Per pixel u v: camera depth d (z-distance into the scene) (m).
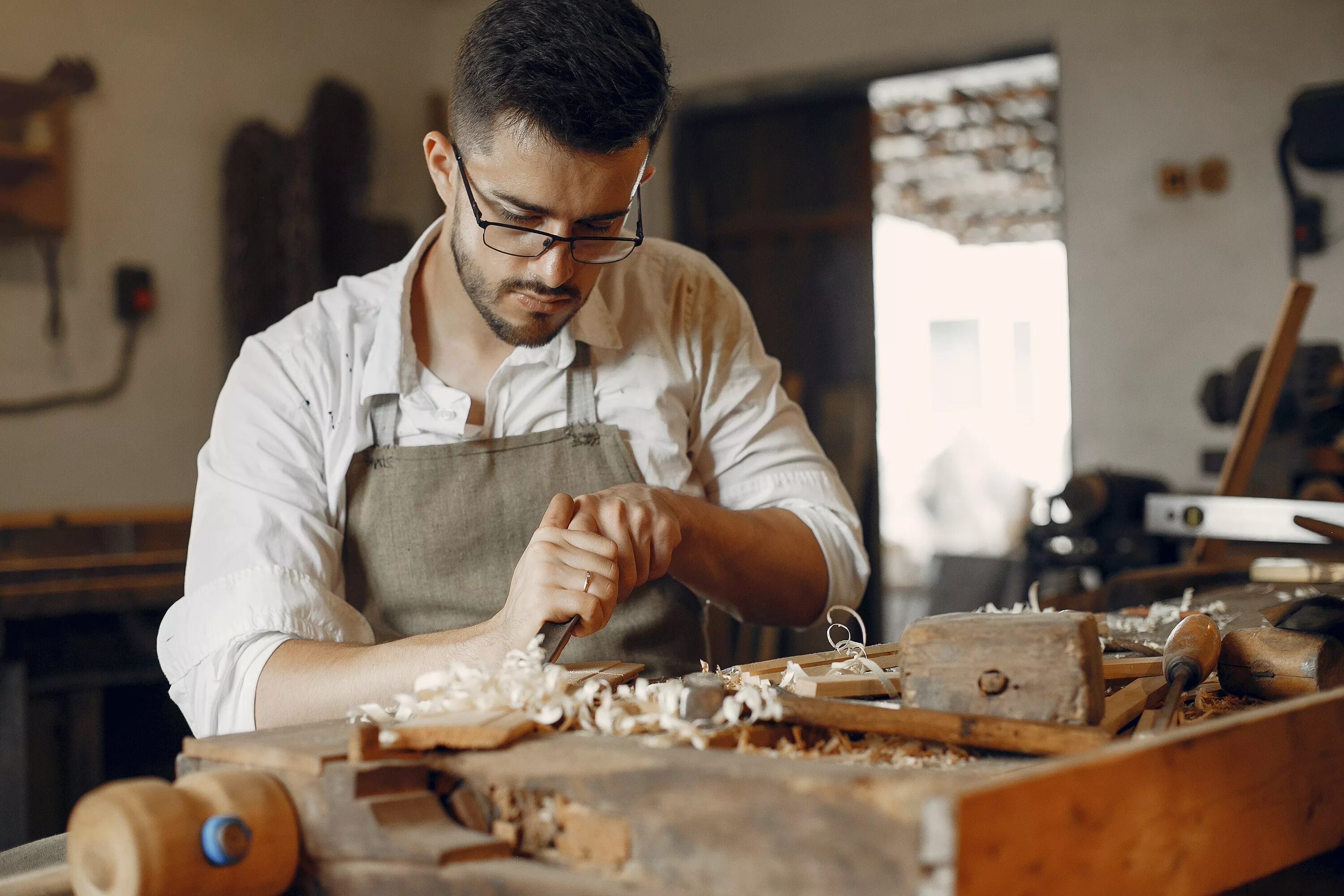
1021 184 7.46
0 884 0.80
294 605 1.27
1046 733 0.77
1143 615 1.52
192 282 4.07
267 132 4.22
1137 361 4.14
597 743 0.75
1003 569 4.22
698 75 4.80
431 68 4.95
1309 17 3.87
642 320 1.51
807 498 1.59
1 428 3.60
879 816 0.58
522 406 1.45
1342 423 2.90
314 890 0.75
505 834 0.72
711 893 0.63
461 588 1.42
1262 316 3.95
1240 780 0.72
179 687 1.27
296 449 1.38
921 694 0.87
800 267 5.00
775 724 0.84
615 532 1.19
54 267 3.72
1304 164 3.71
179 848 0.69
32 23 3.70
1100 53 4.16
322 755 0.75
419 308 1.45
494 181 1.17
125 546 3.34
